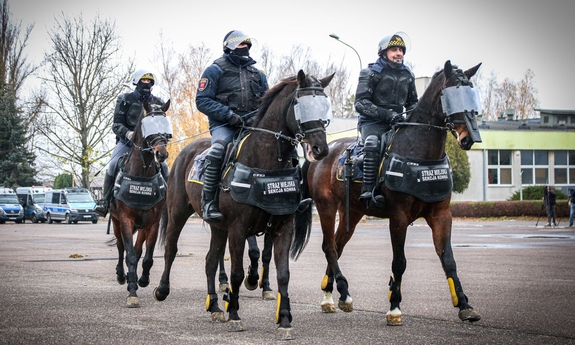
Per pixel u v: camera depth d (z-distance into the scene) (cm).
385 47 817
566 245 1939
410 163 738
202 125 4356
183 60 4491
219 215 724
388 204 759
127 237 930
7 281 1114
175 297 945
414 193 729
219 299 935
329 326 710
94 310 821
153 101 980
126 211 955
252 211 690
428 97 750
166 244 895
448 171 740
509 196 5294
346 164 816
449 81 731
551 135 5403
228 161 727
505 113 7525
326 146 651
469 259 1479
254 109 798
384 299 899
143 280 976
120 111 1065
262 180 685
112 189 1040
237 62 798
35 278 1161
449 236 734
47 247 2027
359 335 654
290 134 688
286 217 695
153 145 926
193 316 783
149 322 739
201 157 820
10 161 5634
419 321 728
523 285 1010
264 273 941
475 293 923
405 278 1126
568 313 755
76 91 4725
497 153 5303
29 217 4847
